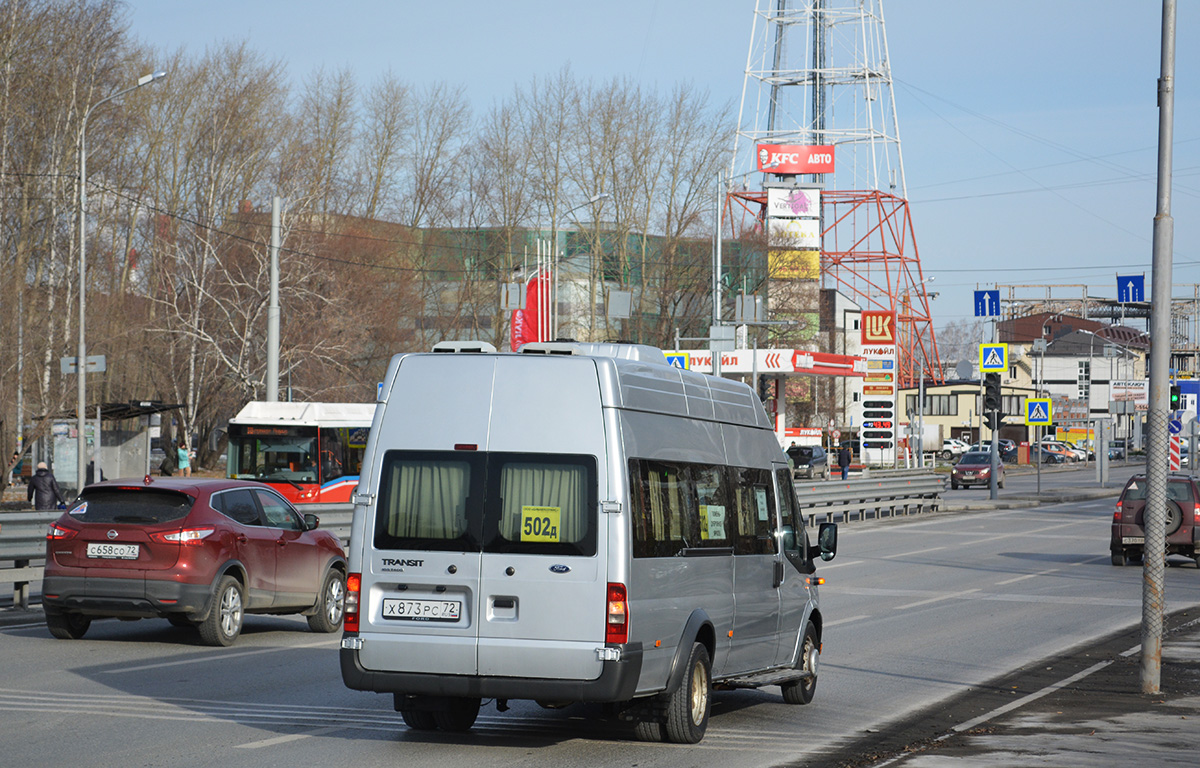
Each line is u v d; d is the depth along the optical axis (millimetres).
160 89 61312
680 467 10023
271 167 61438
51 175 49438
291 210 58375
